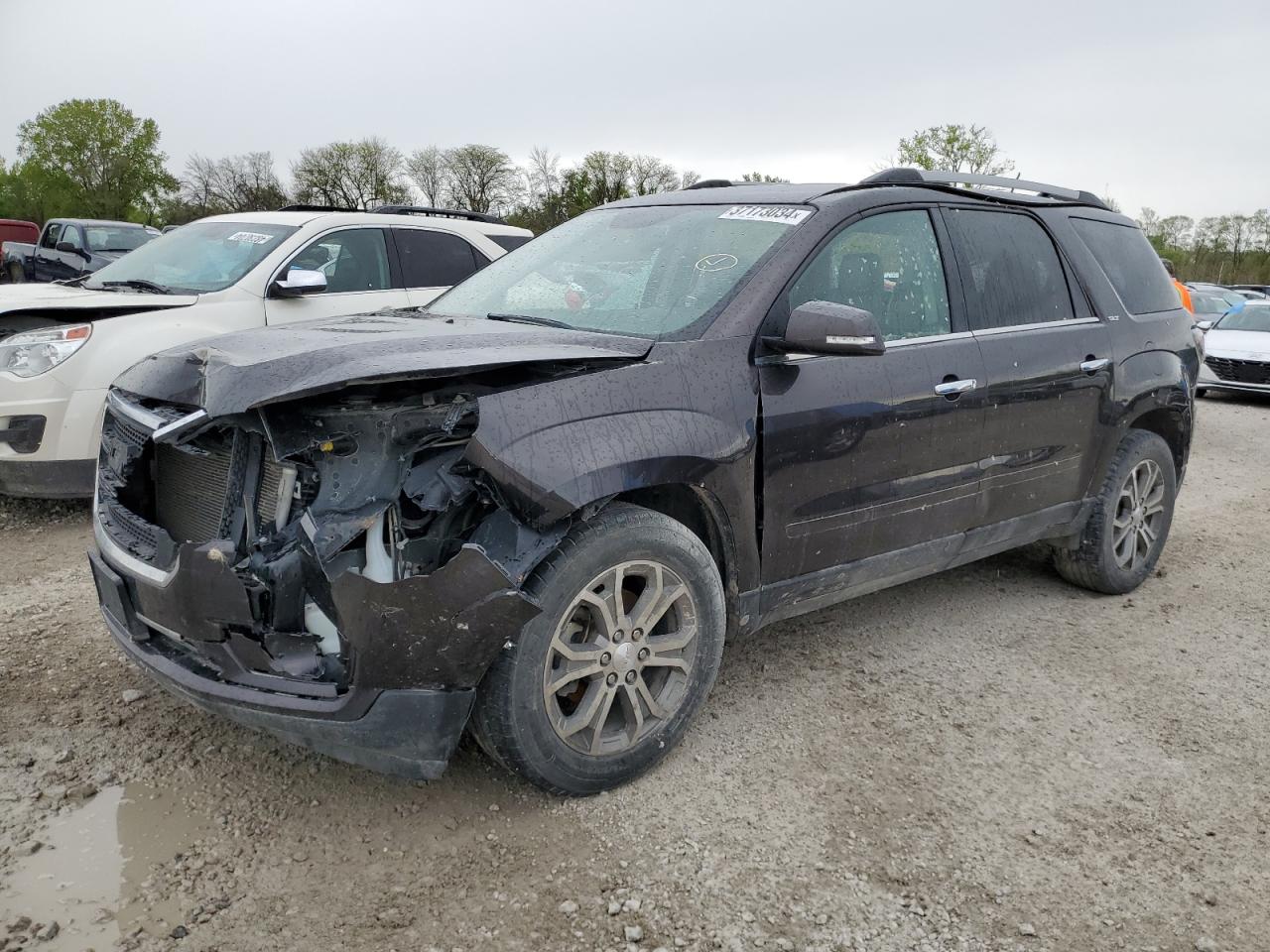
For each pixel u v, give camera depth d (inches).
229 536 104.0
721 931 93.7
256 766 119.3
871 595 188.4
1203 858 108.0
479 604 97.3
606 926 93.9
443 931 92.3
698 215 148.6
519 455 100.7
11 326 213.5
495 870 101.4
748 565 125.6
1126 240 193.8
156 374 116.8
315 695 99.4
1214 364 542.6
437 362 101.2
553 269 151.3
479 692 104.9
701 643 120.3
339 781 116.6
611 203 173.0
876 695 145.1
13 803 109.5
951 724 137.0
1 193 2225.6
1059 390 162.1
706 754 126.2
